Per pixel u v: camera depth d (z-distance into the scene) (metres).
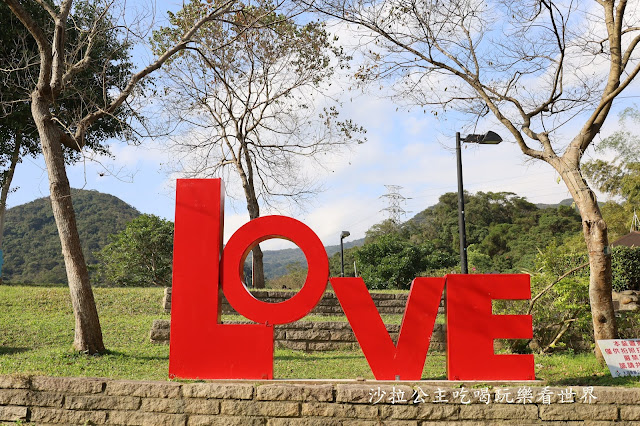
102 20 11.83
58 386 6.58
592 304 8.67
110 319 12.34
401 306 14.65
